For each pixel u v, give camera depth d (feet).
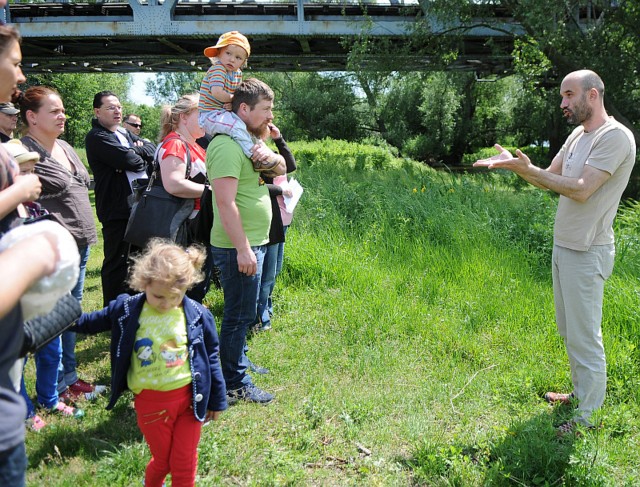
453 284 19.15
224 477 9.85
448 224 24.20
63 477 9.49
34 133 11.95
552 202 27.76
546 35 51.16
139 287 8.08
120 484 9.41
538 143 129.90
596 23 56.44
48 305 5.06
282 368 14.02
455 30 57.47
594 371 11.30
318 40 64.08
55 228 5.15
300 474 9.80
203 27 53.42
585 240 11.12
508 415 11.89
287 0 57.67
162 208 12.46
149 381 8.22
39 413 11.64
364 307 17.17
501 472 9.61
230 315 12.11
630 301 15.79
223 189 11.13
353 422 11.65
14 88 6.17
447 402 12.50
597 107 11.29
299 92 138.51
